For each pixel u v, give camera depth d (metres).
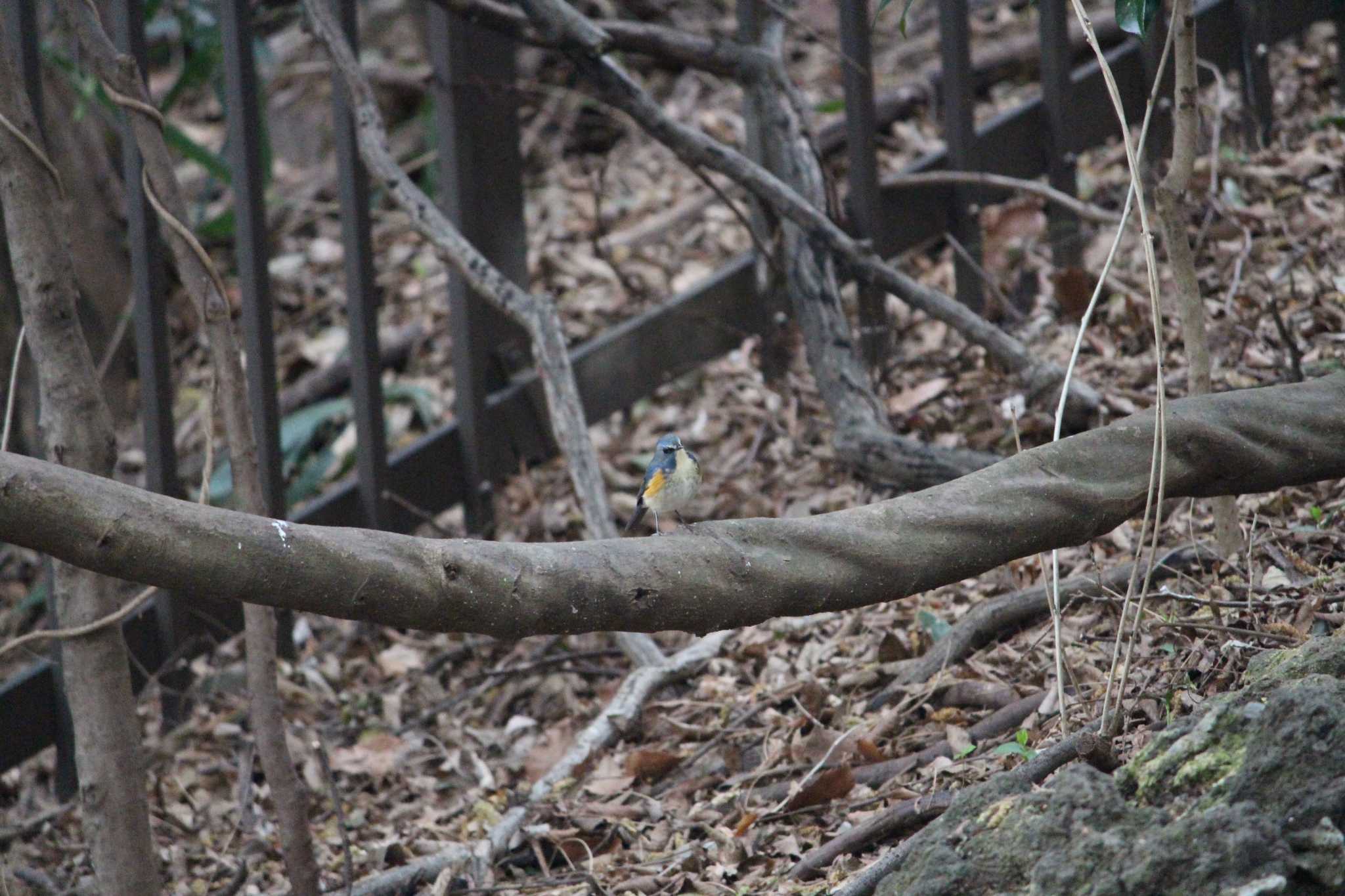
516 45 12.36
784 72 11.40
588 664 10.66
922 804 6.86
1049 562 9.23
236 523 5.00
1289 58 15.14
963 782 7.19
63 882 9.15
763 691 9.20
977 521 6.06
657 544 5.67
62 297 7.02
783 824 7.68
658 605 5.59
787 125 11.47
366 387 11.22
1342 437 6.66
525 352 12.38
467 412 11.80
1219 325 10.94
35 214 6.91
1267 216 12.08
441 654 11.13
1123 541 9.17
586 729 9.33
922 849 5.39
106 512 4.82
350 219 10.99
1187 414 6.46
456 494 11.96
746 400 12.63
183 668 10.80
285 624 11.17
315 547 5.07
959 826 5.44
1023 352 10.46
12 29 9.99
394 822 9.17
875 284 10.70
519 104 12.38
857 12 11.48
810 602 5.86
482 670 10.97
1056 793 5.13
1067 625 8.35
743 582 5.70
